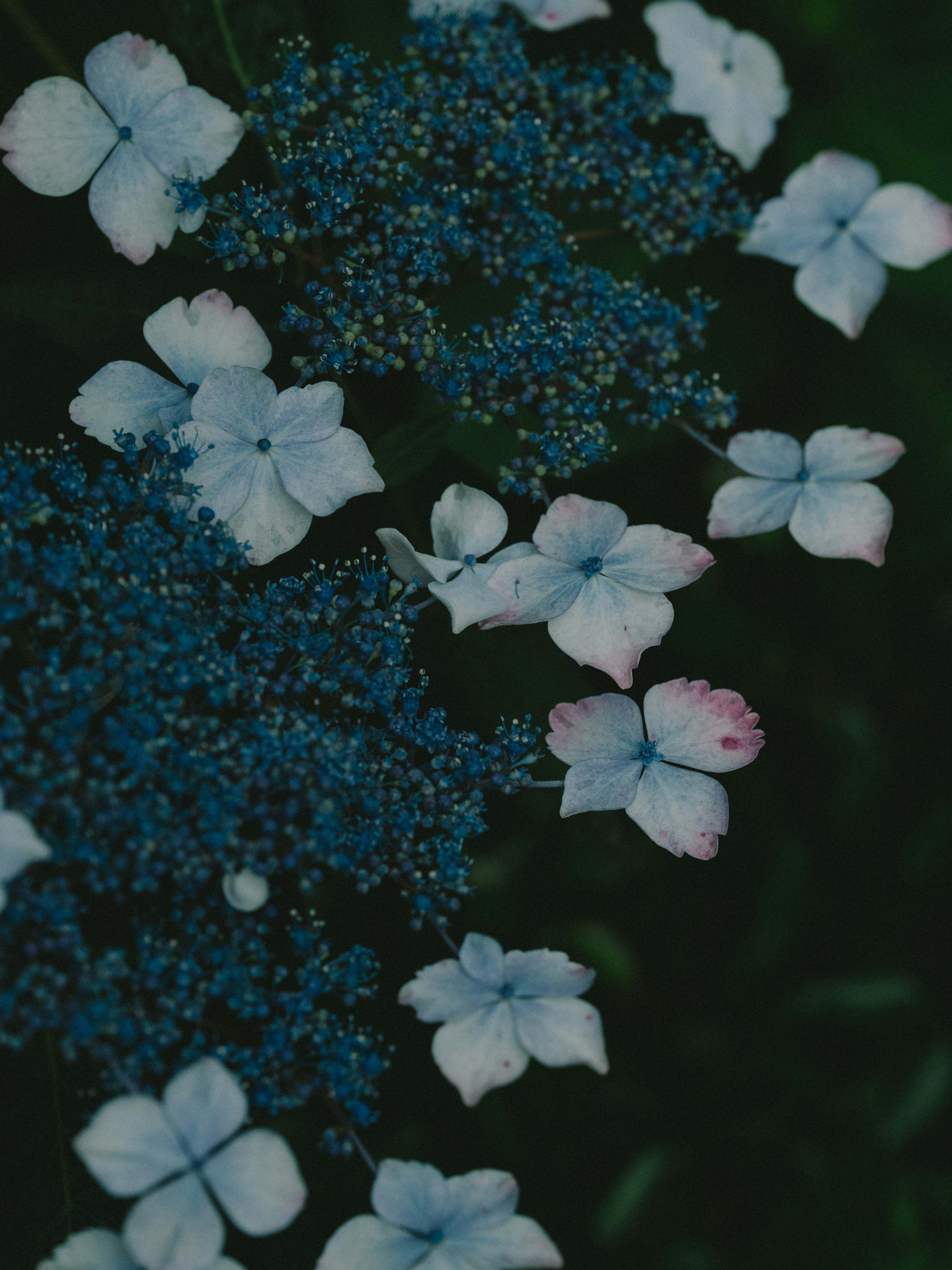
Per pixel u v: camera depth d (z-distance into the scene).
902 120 0.43
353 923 0.40
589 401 0.38
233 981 0.34
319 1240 0.37
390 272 0.37
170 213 0.38
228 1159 0.33
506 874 0.47
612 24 0.42
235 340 0.37
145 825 0.33
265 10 0.39
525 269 0.39
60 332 0.38
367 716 0.37
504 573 0.37
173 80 0.38
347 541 0.39
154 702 0.34
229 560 0.36
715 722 0.37
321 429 0.36
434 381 0.37
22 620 0.36
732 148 0.42
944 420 0.44
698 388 0.42
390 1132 0.44
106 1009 0.33
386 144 0.38
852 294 0.42
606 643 0.37
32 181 0.37
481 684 0.39
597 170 0.40
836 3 0.43
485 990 0.35
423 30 0.39
